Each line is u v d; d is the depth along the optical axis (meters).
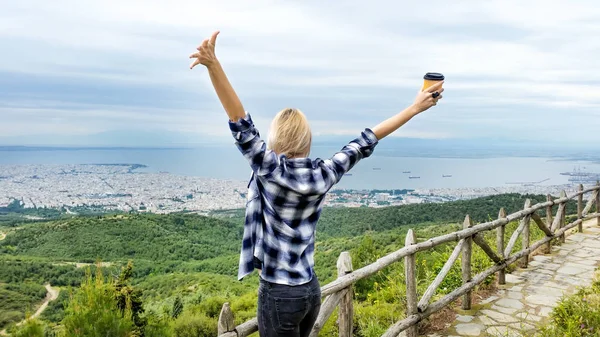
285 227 1.49
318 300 1.61
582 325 3.66
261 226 1.55
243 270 1.57
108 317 5.09
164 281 40.28
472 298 5.18
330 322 5.16
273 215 1.50
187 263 52.56
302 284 1.53
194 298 24.98
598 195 9.81
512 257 5.89
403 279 6.02
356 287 7.71
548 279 5.88
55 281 42.72
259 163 1.41
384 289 6.18
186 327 13.58
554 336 3.75
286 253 1.50
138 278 44.56
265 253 1.54
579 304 4.08
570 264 6.63
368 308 5.38
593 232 9.00
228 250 61.16
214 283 33.53
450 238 4.41
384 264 3.38
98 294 5.32
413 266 3.91
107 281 5.71
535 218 6.93
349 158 1.59
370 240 12.66
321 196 1.51
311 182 1.45
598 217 9.79
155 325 7.20
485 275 5.16
